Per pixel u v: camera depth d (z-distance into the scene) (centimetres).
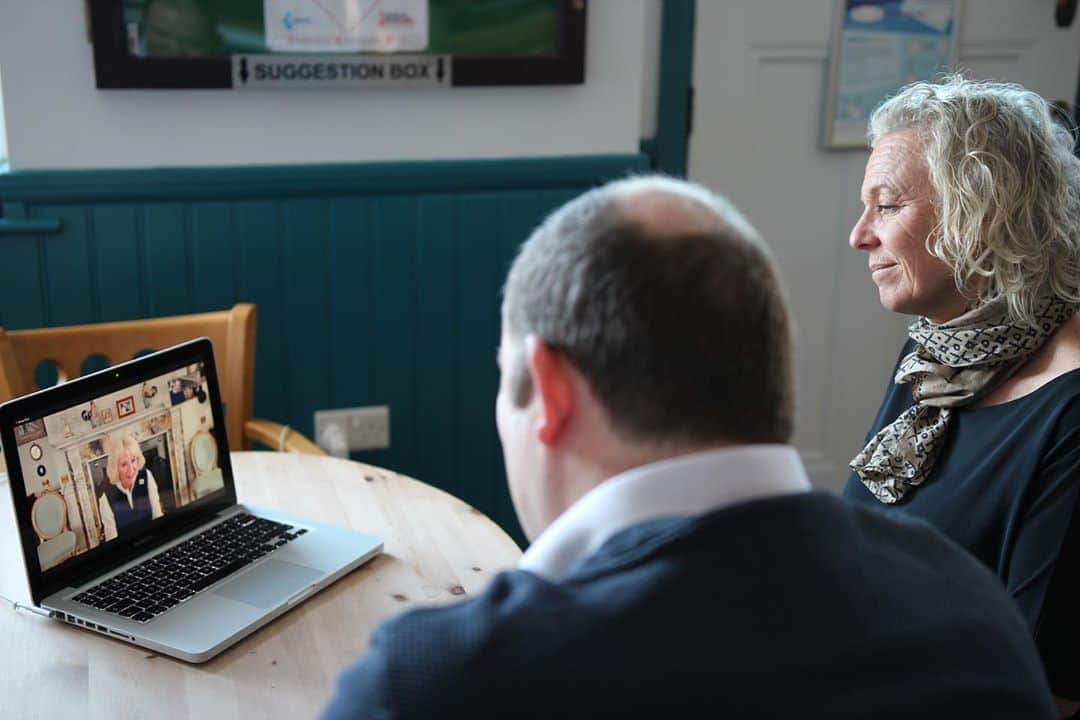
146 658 122
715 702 62
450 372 263
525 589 67
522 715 62
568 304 70
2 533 149
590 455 73
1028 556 126
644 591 65
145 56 226
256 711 114
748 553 66
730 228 71
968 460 136
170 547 143
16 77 223
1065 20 305
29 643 125
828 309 312
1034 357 134
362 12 235
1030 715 70
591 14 252
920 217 135
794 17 285
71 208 232
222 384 203
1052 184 131
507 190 256
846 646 66
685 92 279
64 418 134
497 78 246
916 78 297
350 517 156
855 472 149
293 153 242
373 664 66
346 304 253
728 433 70
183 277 242
